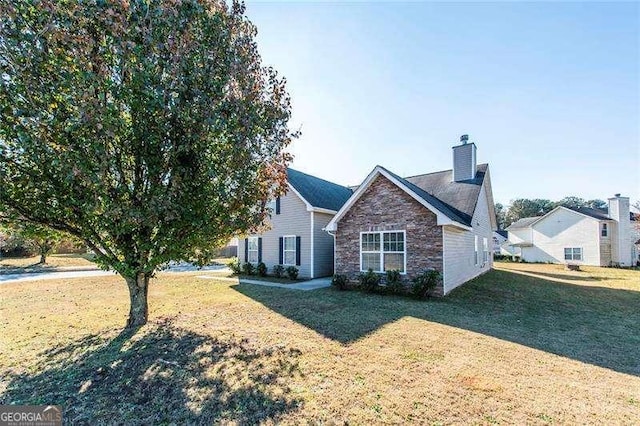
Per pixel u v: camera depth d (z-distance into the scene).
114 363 4.89
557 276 17.92
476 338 6.10
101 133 4.73
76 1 4.43
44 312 8.14
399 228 11.52
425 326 6.89
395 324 7.02
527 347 5.62
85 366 4.79
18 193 5.04
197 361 4.92
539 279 16.09
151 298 10.13
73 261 25.34
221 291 11.52
